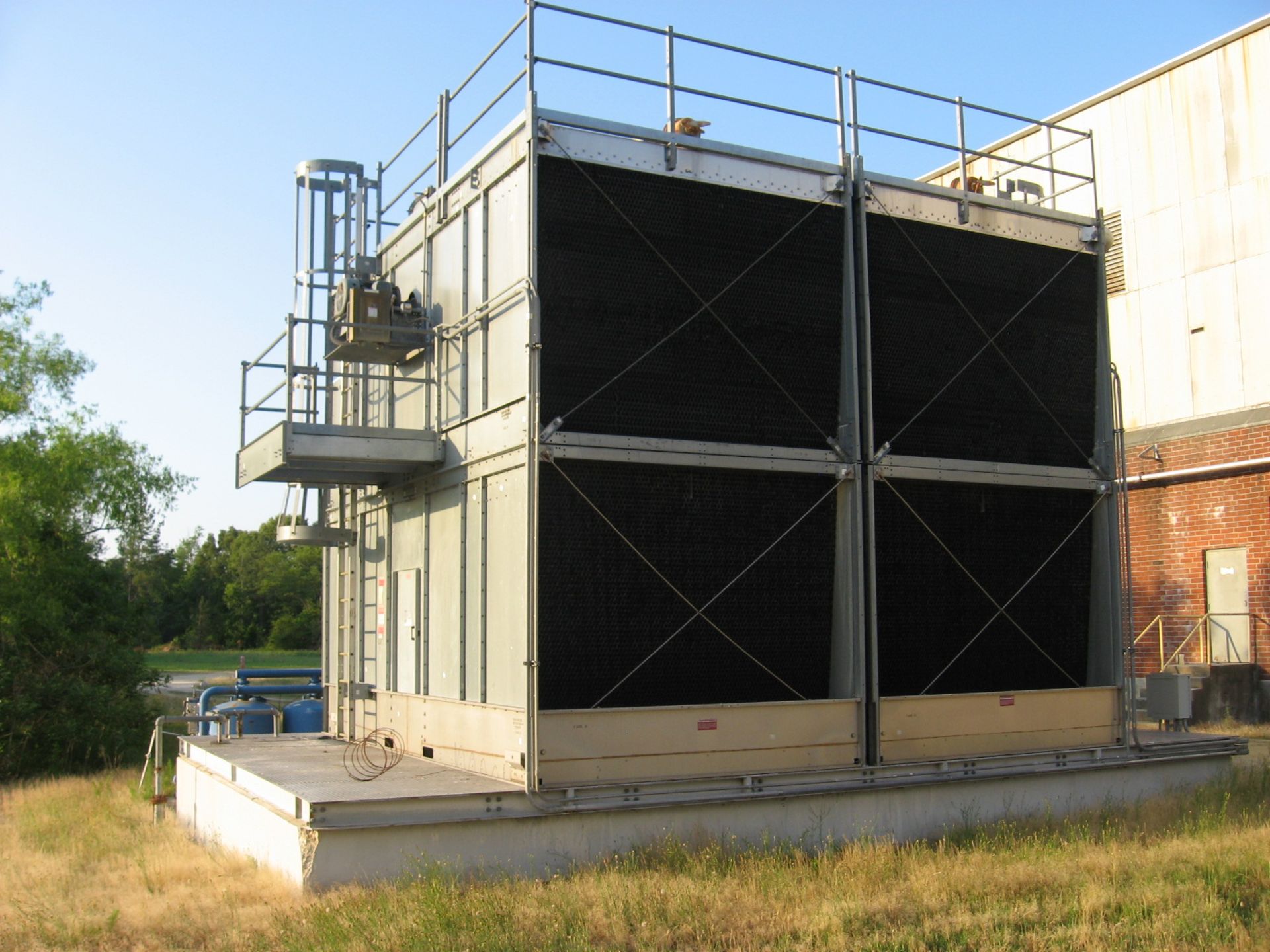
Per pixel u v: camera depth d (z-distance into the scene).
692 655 10.42
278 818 9.38
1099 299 13.02
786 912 7.84
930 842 10.69
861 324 11.41
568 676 9.86
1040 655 12.35
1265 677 19.59
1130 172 23.02
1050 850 9.62
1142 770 12.45
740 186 10.89
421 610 12.20
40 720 20.86
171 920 8.20
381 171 14.31
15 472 22.31
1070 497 12.73
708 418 10.62
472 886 8.52
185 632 95.06
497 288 10.79
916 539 11.63
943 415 11.88
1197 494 20.98
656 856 9.45
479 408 11.01
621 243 10.34
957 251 12.11
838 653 11.16
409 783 9.84
